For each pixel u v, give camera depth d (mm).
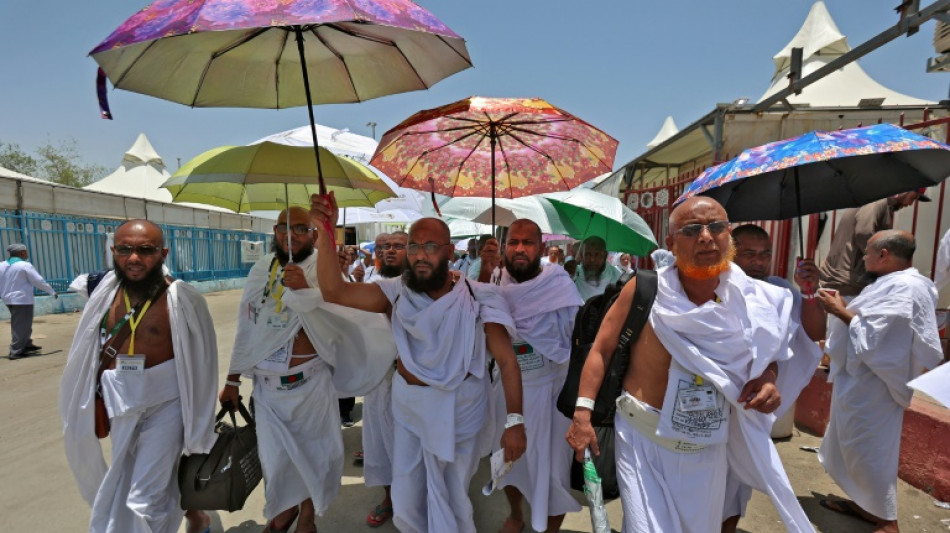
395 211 5164
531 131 3125
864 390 2967
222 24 1600
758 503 3443
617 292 2494
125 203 16656
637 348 2119
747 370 1979
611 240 4723
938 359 2791
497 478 2291
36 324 11344
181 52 2188
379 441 3209
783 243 5453
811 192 3145
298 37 2188
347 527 3213
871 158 2861
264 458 2775
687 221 1944
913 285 2830
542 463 2812
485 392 2615
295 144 2977
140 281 2496
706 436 1973
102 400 2496
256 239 25000
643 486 2023
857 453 2980
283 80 2537
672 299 2016
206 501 2533
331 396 3000
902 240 2934
